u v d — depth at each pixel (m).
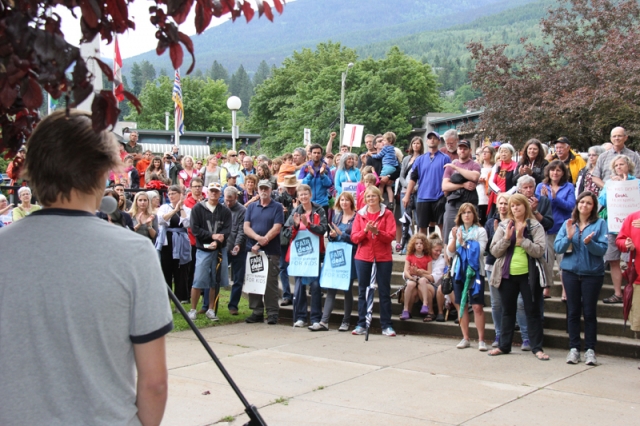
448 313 8.97
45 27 1.91
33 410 1.93
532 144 9.17
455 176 9.50
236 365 7.23
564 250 7.33
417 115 77.06
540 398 6.02
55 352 1.95
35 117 2.29
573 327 7.39
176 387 6.33
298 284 9.66
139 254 2.06
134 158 14.04
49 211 2.06
